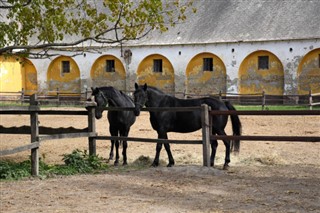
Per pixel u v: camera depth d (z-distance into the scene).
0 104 35.00
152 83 38.38
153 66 38.41
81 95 39.88
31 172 10.79
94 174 11.04
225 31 36.31
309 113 10.37
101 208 7.84
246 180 10.02
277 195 8.61
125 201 8.30
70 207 7.93
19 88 40.78
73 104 35.84
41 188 9.44
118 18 12.88
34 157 10.74
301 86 34.09
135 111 11.59
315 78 33.66
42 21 12.98
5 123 23.72
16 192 9.10
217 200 8.32
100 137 12.27
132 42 38.59
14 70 40.41
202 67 37.06
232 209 7.70
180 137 17.56
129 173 11.01
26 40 13.63
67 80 40.50
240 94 32.41
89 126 12.23
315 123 21.77
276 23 35.38
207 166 11.30
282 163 12.16
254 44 35.12
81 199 8.48
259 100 34.91
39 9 13.02
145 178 10.34
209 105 11.60
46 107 33.94
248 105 34.19
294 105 31.80
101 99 12.25
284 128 20.09
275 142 16.03
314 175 10.48
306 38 33.38
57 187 9.51
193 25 37.72
